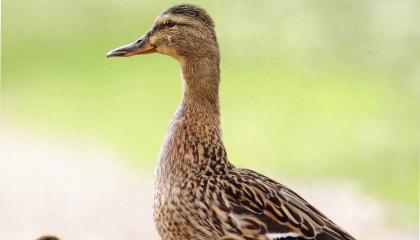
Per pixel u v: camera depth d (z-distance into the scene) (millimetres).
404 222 12852
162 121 15578
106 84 16156
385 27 16125
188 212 8148
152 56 16219
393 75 15836
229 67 16094
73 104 16047
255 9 16438
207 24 8508
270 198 8172
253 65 16062
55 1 16844
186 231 8203
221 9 16484
